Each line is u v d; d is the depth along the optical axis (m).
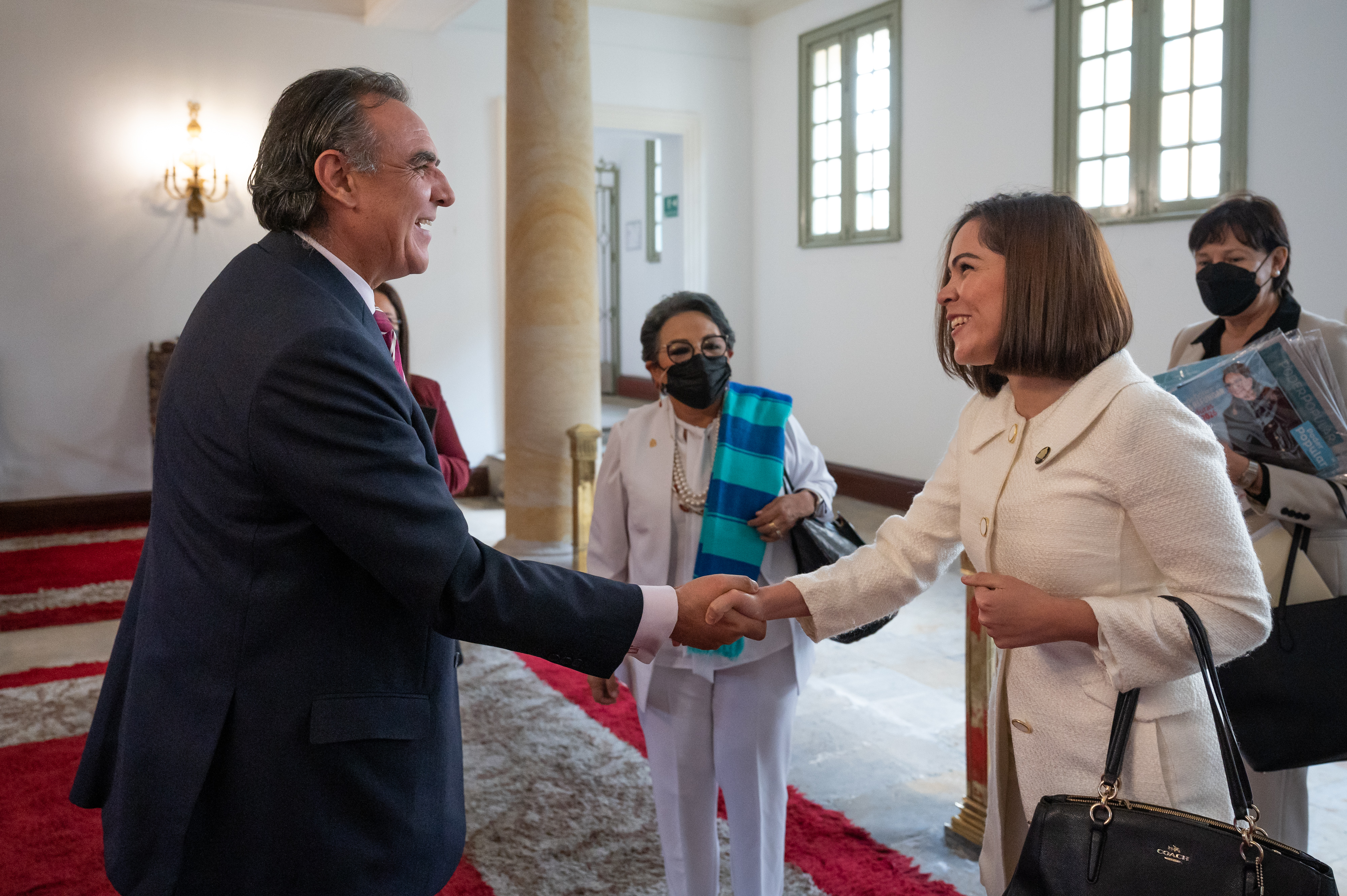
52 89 7.18
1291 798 2.29
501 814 3.21
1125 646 1.35
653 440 2.34
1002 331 1.46
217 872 1.37
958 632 5.20
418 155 1.54
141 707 1.40
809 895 2.71
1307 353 2.19
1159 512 1.36
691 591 1.67
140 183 7.47
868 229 8.33
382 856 1.42
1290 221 5.36
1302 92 5.25
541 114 5.68
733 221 9.62
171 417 1.42
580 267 5.83
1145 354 6.15
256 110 7.74
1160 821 1.30
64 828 3.11
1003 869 1.67
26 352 7.28
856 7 8.21
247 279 1.45
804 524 2.20
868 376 8.38
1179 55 5.87
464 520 1.45
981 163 7.18
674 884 2.24
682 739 2.21
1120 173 6.26
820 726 3.99
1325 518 2.15
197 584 1.38
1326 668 2.06
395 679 1.45
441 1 7.34
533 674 4.56
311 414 1.33
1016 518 1.49
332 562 1.40
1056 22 6.52
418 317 8.38
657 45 9.09
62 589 5.88
